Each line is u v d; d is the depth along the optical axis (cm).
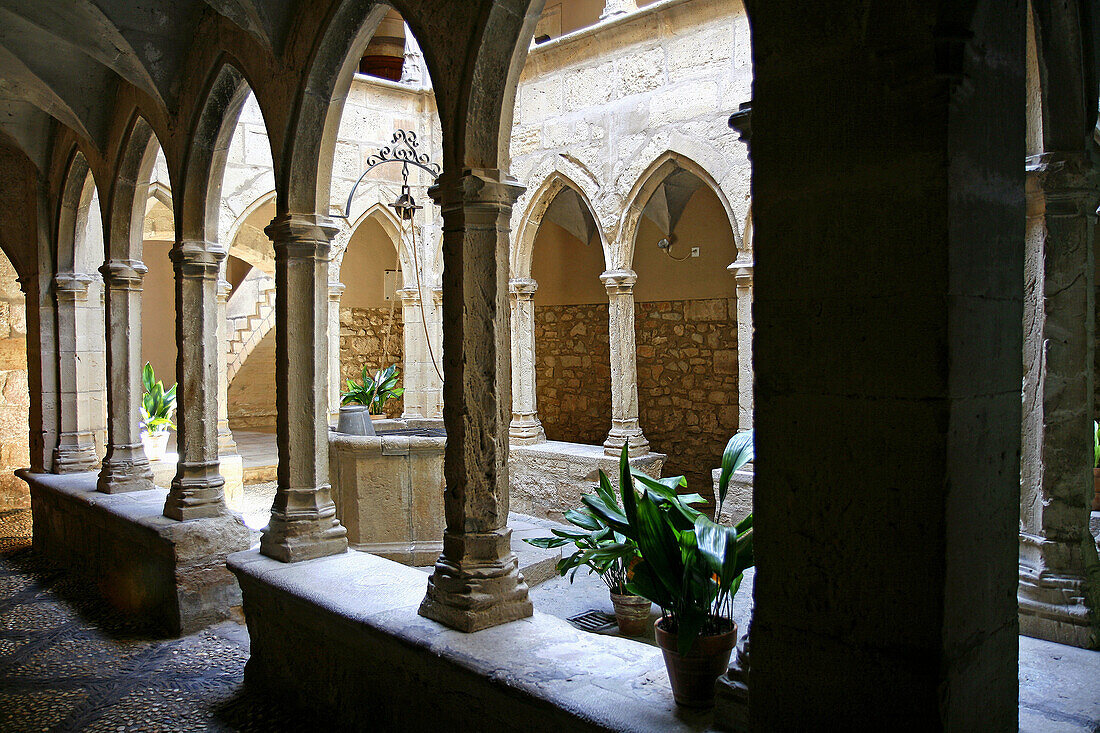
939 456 146
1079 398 271
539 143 773
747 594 394
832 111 158
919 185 147
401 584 323
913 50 147
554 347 987
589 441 950
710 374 836
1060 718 209
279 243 365
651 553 219
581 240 945
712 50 639
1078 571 269
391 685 281
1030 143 278
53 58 483
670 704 212
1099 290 575
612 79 710
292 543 359
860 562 157
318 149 365
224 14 354
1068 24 251
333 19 334
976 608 158
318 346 372
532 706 220
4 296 771
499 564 280
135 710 340
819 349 162
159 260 1199
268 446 1032
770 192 168
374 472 524
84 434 627
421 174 852
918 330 148
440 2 284
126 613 473
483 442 280
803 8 162
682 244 854
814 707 164
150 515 462
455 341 281
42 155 609
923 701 149
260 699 348
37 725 328
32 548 633
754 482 174
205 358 451
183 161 438
